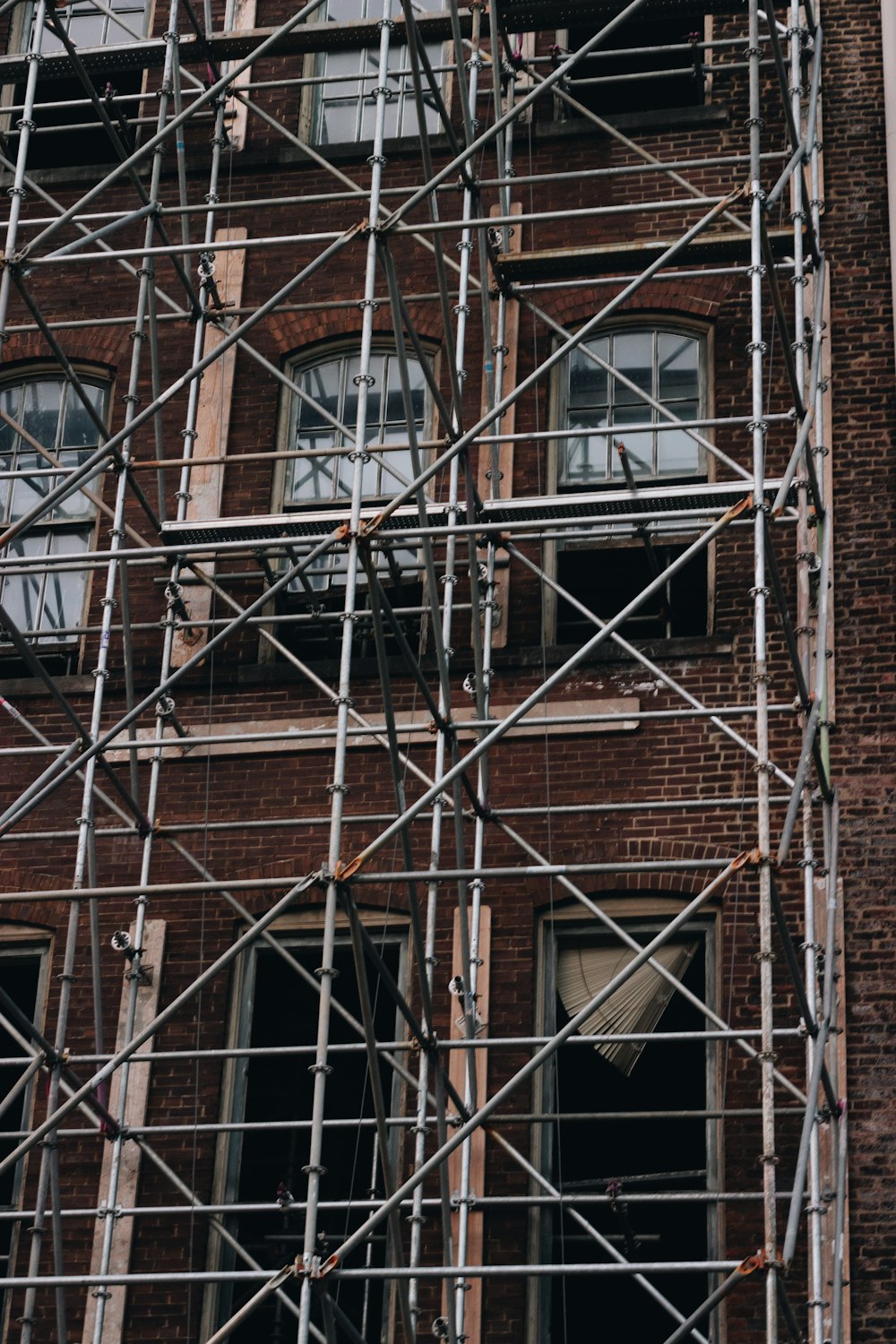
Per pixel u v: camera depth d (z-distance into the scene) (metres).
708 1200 19.72
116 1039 22.42
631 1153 21.53
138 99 26.31
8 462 25.98
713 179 25.36
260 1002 22.67
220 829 23.02
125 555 20.36
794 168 21.70
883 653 22.44
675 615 23.64
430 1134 21.64
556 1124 21.62
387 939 22.61
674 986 21.53
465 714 23.02
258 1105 22.38
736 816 22.14
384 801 22.92
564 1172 21.50
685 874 22.02
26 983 23.31
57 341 26.19
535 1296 20.86
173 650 24.05
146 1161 21.77
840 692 22.34
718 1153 21.17
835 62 25.67
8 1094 21.80
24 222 22.62
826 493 23.22
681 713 20.66
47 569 21.22
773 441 23.91
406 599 24.23
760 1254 16.72
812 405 21.28
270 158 26.53
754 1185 20.78
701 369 24.73
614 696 22.83
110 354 26.08
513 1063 21.67
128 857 23.17
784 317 20.83
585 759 22.61
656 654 22.91
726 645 22.83
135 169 25.33
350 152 26.39
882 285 24.30
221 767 23.38
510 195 25.67
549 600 23.72
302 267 25.91
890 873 21.48
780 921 18.55
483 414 24.78
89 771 21.62
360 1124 21.03
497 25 25.64
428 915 20.91
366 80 27.17
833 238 24.64
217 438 25.19
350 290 25.73
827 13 25.98
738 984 21.50
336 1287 21.56
